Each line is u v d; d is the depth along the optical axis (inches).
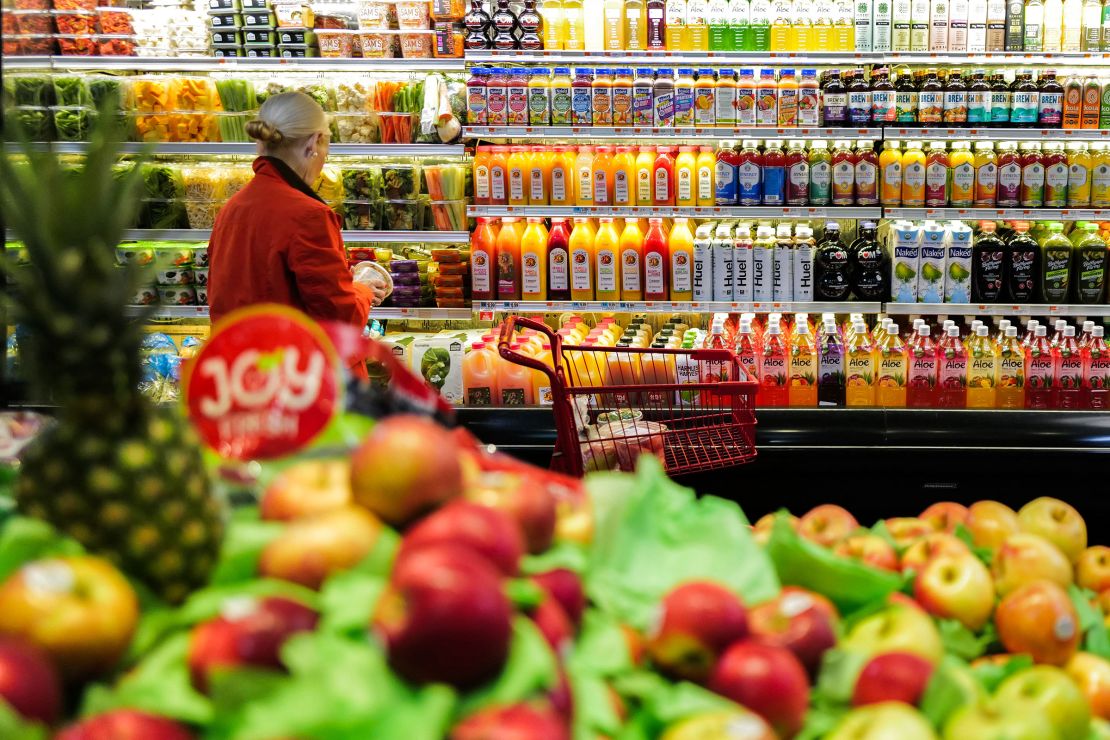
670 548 40.1
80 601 28.5
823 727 34.3
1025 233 164.9
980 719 33.5
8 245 120.0
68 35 170.2
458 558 28.7
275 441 41.4
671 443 122.9
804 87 161.9
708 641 33.8
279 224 121.2
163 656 29.0
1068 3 160.9
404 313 172.1
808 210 164.1
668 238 167.6
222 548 33.4
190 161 185.9
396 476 34.2
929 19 161.5
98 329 32.5
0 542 30.7
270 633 28.5
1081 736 37.2
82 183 33.5
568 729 27.8
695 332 164.4
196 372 41.9
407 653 26.7
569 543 37.4
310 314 123.0
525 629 29.0
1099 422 149.7
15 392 115.6
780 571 41.7
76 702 28.8
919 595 45.5
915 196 163.8
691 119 164.4
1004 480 150.9
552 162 167.2
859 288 165.3
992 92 161.3
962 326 172.9
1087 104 160.6
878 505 152.5
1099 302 160.6
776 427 151.3
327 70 176.4
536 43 165.5
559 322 183.3
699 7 164.7
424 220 172.4
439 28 168.6
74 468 31.9
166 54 171.6
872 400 156.9
